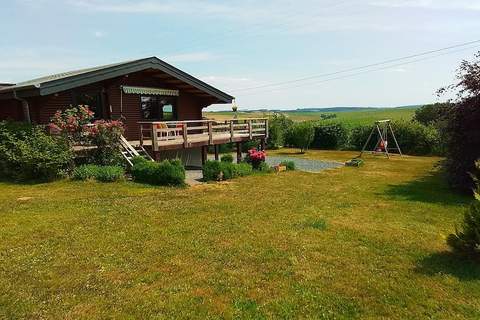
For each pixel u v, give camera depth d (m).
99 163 13.54
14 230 7.22
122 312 4.47
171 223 7.93
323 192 11.96
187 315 4.43
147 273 5.50
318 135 31.91
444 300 4.87
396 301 4.84
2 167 12.53
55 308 4.52
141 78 18.05
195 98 21.47
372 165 20.22
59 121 13.08
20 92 13.91
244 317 4.41
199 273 5.54
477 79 11.57
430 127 27.03
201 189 11.97
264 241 6.92
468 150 11.89
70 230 7.30
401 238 7.27
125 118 17.36
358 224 8.23
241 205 9.77
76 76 13.70
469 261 6.13
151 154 16.23
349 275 5.56
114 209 8.90
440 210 9.62
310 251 6.48
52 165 11.94
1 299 4.70
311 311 4.57
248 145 28.22
